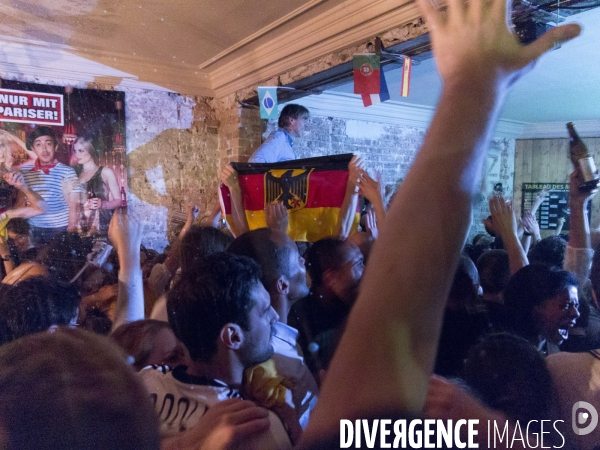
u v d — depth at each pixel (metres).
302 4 2.26
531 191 5.58
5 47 2.69
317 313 0.96
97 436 0.35
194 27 2.54
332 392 0.30
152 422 0.40
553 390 0.69
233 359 0.70
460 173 0.31
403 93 2.21
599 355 0.72
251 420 0.54
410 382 0.29
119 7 2.23
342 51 2.42
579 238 1.18
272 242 0.99
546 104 4.33
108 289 1.45
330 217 1.58
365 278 0.32
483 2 0.33
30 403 0.35
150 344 0.87
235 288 0.69
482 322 0.92
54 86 2.91
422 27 1.94
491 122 0.31
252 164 1.80
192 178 3.50
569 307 1.01
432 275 0.30
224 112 3.51
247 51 2.93
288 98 3.13
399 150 4.56
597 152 5.19
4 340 0.94
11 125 2.80
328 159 1.61
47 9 2.27
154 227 3.34
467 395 0.49
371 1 2.09
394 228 0.31
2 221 2.78
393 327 0.29
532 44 0.33
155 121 3.30
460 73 0.32
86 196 3.05
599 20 2.28
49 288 1.04
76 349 0.40
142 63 3.14
